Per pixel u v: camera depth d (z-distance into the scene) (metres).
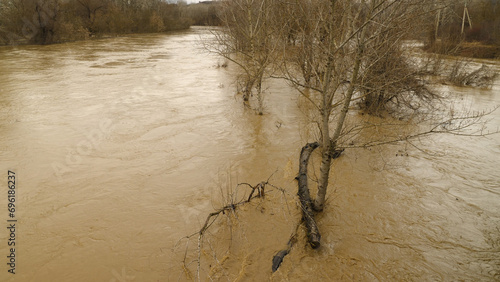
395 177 7.24
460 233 5.47
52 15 32.94
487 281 4.53
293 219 5.77
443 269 4.74
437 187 6.85
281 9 8.63
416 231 5.52
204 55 26.48
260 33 11.13
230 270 4.70
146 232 5.43
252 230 5.49
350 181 7.05
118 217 5.79
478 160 8.09
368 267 4.78
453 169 7.61
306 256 4.96
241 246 5.14
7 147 8.38
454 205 6.23
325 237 5.35
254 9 12.10
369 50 5.60
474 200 6.39
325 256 4.97
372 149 8.61
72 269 4.68
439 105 12.61
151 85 15.54
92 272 4.63
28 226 5.51
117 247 5.10
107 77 17.11
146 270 4.68
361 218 5.83
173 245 5.16
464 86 16.86
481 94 15.09
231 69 20.27
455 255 4.99
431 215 5.93
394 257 4.96
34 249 5.02
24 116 10.71
